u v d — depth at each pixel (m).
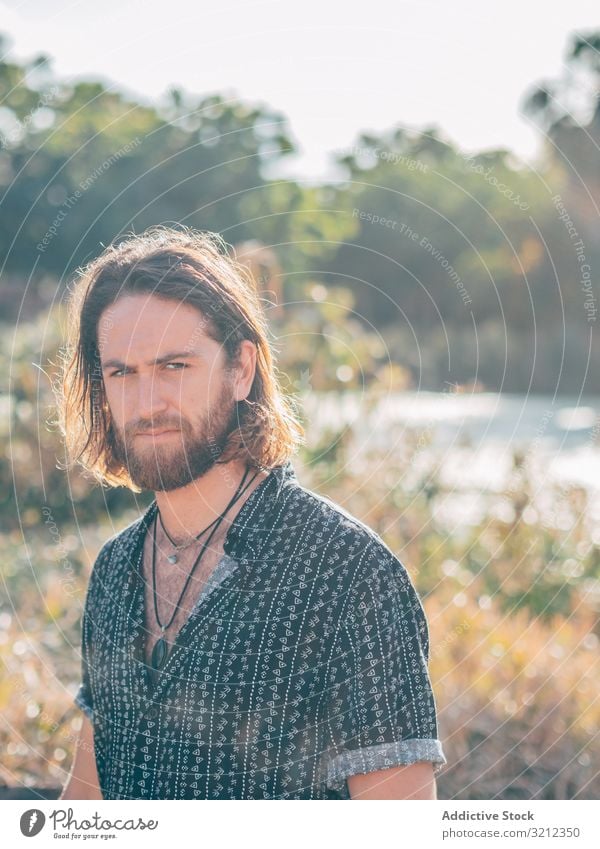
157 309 1.52
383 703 1.45
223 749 1.50
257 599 1.50
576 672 3.58
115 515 5.67
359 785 1.46
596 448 6.66
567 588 4.34
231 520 1.56
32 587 4.35
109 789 1.66
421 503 4.90
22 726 3.22
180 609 1.57
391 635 1.46
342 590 1.47
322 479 5.06
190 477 1.53
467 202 14.90
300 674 1.47
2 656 3.55
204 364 1.53
